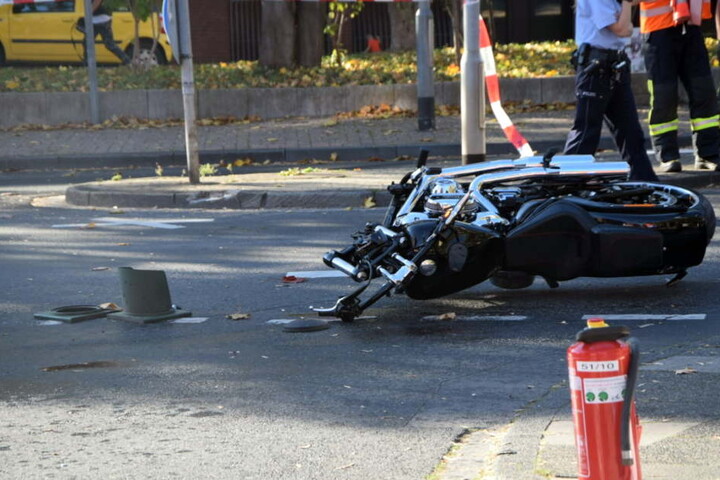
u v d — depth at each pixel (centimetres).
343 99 4788
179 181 3250
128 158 4100
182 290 1934
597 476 761
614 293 1794
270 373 1403
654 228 1681
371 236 1656
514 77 4959
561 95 4756
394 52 6088
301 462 1073
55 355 1537
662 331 1522
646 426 1099
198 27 7206
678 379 1266
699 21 2909
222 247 2323
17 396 1341
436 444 1114
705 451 1010
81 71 5400
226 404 1277
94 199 3070
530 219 1652
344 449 1107
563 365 1381
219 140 4275
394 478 1021
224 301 1841
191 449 1123
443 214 1642
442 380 1341
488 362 1413
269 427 1186
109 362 1488
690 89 2978
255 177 3319
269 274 2039
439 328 1606
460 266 1617
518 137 2830
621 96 2620
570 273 1672
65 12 5931
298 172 3419
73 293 1941
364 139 4181
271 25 5338
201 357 1496
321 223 2600
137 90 4759
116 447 1138
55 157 4094
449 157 3944
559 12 7500
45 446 1149
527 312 1686
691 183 2886
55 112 4731
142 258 2233
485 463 1046
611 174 1788
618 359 757
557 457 1009
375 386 1327
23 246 2402
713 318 1588
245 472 1049
